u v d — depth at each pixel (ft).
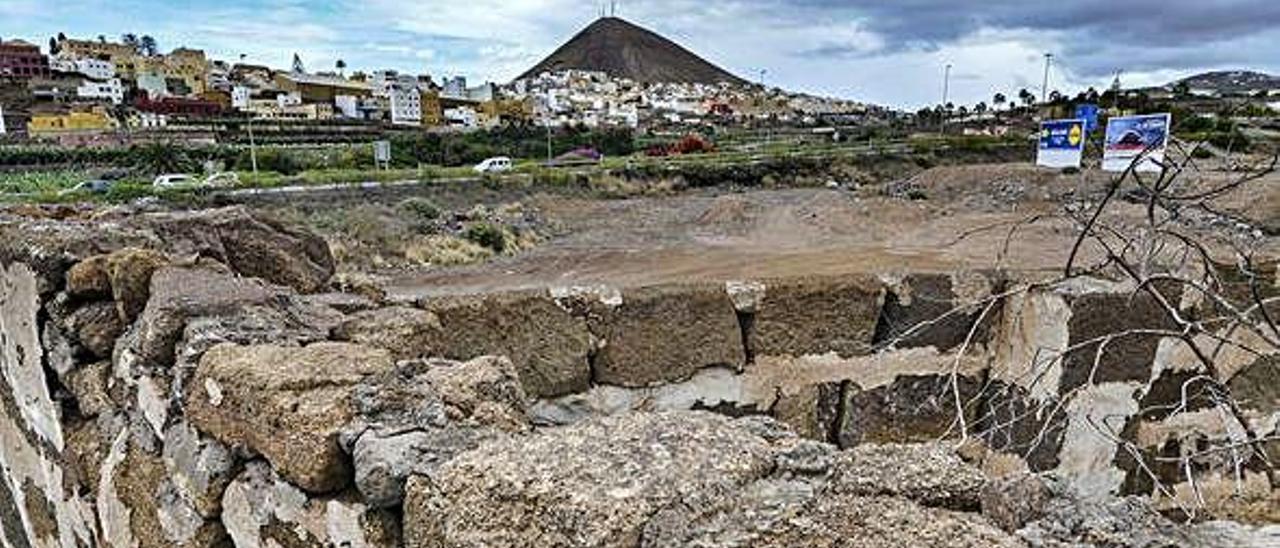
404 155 153.07
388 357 7.62
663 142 201.46
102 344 9.92
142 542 9.11
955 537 4.73
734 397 14.16
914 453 5.90
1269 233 16.97
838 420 14.76
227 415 7.22
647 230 89.86
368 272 65.16
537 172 119.85
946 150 158.10
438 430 6.34
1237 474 7.72
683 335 13.71
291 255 13.25
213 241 12.61
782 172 135.74
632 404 13.47
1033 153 160.25
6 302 12.13
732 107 382.22
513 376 7.70
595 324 13.20
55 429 11.25
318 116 263.49
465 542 5.12
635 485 4.97
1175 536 5.09
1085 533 5.11
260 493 7.06
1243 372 14.65
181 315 8.60
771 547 4.69
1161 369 14.25
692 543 4.64
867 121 285.23
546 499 4.97
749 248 76.02
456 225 83.51
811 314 14.38
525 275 65.05
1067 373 13.75
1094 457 14.19
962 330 14.98
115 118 203.82
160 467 8.48
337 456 6.33
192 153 139.64
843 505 5.04
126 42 338.75
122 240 11.42
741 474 5.26
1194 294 13.84
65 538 11.90
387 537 5.97
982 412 15.21
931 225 81.66
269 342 8.21
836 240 78.84
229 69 345.92
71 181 98.99
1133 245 9.80
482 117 292.81
